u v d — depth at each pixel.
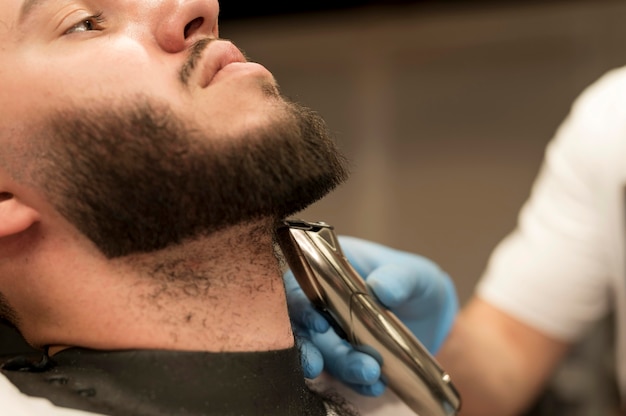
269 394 0.55
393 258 0.80
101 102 0.53
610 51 1.71
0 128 0.54
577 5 1.71
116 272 0.54
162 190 0.52
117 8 0.57
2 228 0.55
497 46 1.80
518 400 1.02
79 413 0.50
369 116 1.92
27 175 0.54
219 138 0.53
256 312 0.56
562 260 0.99
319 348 0.71
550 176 1.04
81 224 0.54
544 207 1.03
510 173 1.84
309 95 1.94
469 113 1.85
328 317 0.66
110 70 0.54
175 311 0.54
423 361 0.64
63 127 0.53
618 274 0.97
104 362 0.53
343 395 0.69
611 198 0.96
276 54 1.93
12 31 0.56
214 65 0.56
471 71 1.84
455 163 1.88
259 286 0.57
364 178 1.93
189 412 0.52
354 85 1.91
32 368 0.56
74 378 0.53
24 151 0.54
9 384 0.52
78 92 0.54
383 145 1.92
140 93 0.53
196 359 0.53
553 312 1.00
